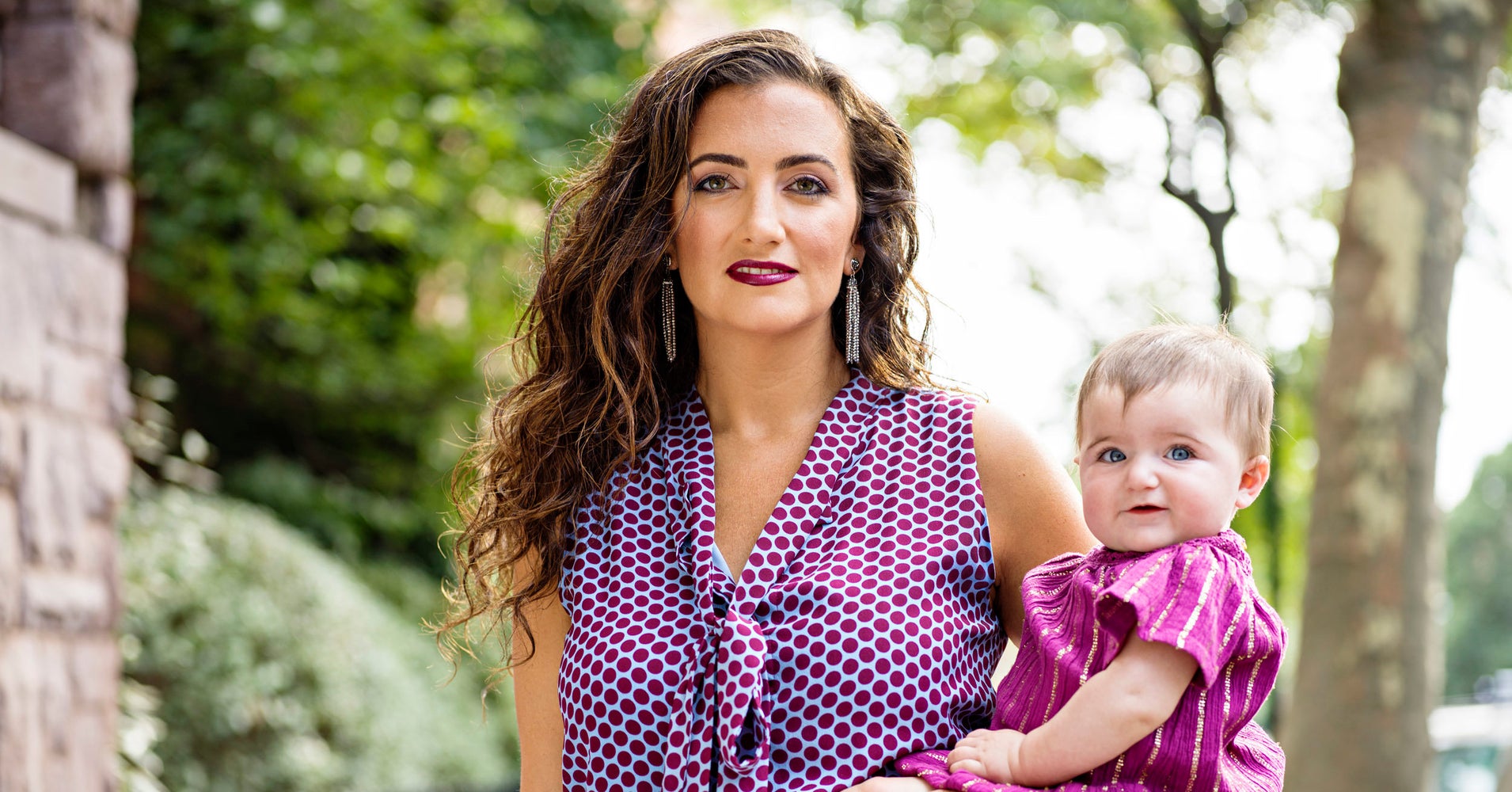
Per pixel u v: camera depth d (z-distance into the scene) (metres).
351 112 7.89
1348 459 5.65
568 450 2.25
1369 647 5.52
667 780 1.98
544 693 2.27
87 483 4.18
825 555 2.06
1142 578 1.87
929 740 1.97
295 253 8.28
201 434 9.49
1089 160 10.08
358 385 9.27
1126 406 1.98
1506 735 5.90
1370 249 5.71
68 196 4.14
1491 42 5.83
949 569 2.05
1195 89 9.54
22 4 4.21
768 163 2.07
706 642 2.02
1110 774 1.88
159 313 9.02
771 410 2.20
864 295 2.24
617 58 9.41
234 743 6.16
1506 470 18.67
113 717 4.27
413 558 9.56
